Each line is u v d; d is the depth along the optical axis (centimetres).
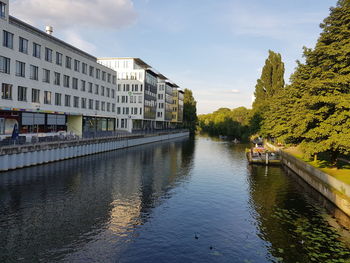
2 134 3669
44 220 1870
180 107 12950
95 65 5934
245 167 4322
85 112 5591
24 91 3944
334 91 2556
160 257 1458
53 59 4544
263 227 1889
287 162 4388
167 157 5200
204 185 3048
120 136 6169
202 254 1504
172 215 2078
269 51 8431
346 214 2048
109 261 1400
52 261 1375
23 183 2734
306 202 2472
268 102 7550
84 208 2141
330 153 3145
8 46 3609
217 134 14425
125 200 2389
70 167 3684
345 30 2506
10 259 1376
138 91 8206
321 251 1558
